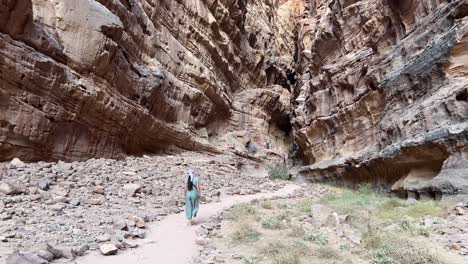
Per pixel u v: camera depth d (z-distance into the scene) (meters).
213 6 34.59
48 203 10.09
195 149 28.97
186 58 29.11
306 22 43.97
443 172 13.16
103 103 17.09
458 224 8.91
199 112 30.80
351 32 27.45
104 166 15.90
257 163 35.38
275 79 50.41
